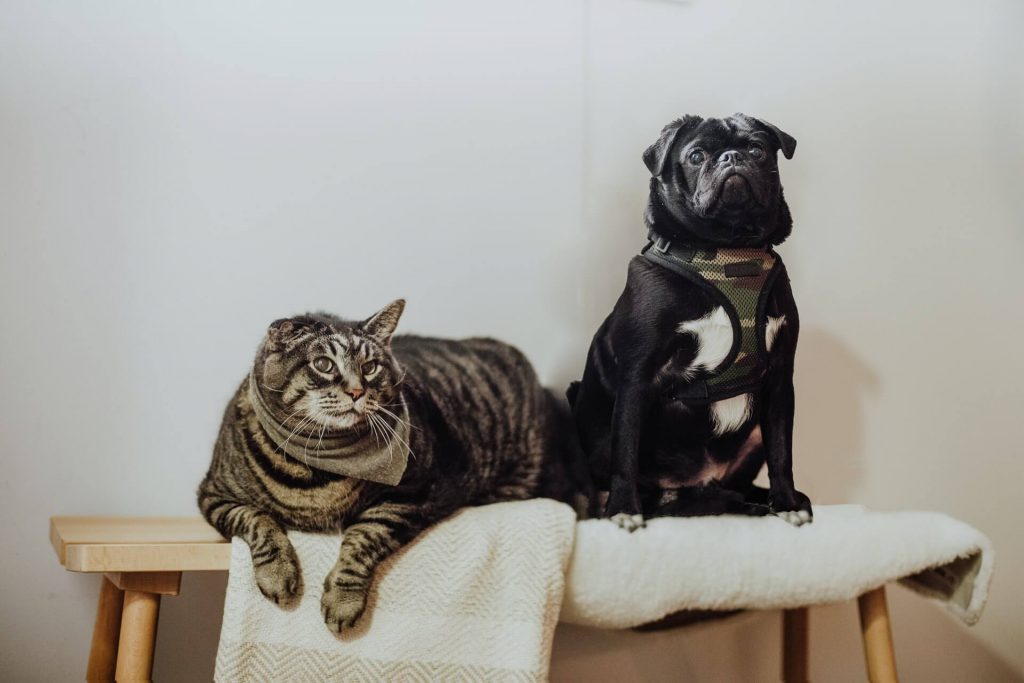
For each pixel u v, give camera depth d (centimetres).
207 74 147
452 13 160
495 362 156
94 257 141
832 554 126
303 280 151
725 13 176
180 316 145
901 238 185
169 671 143
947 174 188
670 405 137
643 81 171
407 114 157
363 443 116
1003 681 187
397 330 155
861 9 184
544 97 165
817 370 179
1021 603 189
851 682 178
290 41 151
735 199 131
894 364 184
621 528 124
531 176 164
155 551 110
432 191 158
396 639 112
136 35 143
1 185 137
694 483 145
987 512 188
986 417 189
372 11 155
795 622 163
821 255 180
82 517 140
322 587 111
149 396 144
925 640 182
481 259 161
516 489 145
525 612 115
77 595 141
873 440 182
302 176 151
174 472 145
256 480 116
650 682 168
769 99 178
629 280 139
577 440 152
